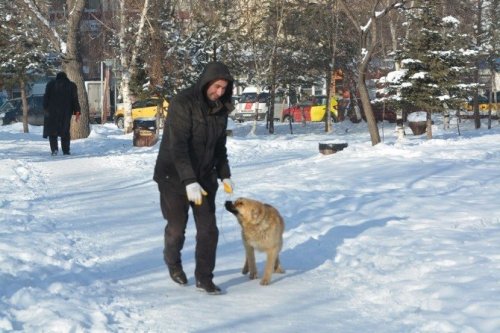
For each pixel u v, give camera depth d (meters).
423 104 20.14
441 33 20.17
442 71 19.78
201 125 5.27
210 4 26.39
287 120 38.28
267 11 30.03
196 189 5.07
